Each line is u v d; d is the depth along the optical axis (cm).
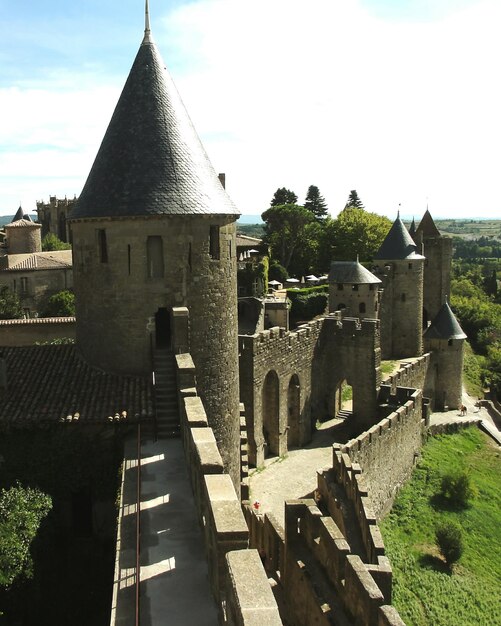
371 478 3158
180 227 2022
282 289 8681
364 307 5481
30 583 1589
